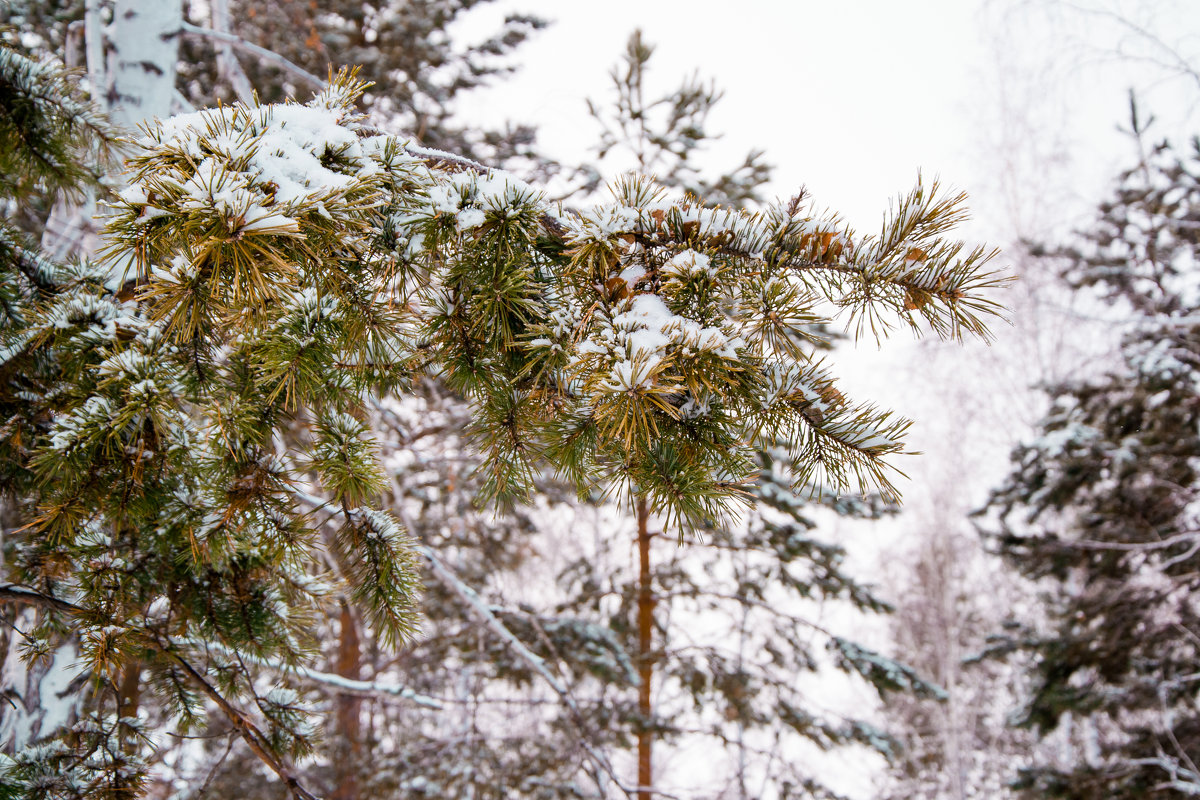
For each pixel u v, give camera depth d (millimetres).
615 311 1182
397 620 1849
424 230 1297
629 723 7223
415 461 6500
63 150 2047
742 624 8180
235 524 1705
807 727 7594
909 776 12898
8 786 1903
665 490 1204
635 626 8305
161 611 2066
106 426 1444
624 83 6586
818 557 7785
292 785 2109
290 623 2176
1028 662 9195
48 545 1982
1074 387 8352
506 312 1342
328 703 7230
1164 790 7270
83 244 3303
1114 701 7902
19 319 1884
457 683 7734
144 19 3861
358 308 1361
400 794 6477
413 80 6477
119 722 2074
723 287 1265
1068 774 7730
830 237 1244
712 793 7500
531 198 1321
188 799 3623
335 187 1103
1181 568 7906
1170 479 8000
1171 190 8547
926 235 1247
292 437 1842
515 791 6469
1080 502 8578
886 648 15664
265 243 958
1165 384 7543
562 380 1391
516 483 1492
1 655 3072
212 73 6023
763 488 7121
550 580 11219
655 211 1259
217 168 1014
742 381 1190
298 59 5996
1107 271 8367
